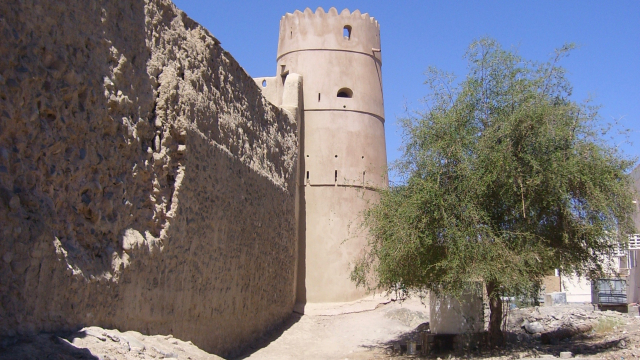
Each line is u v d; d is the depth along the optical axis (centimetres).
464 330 1345
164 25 992
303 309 1864
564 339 1416
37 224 633
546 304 2242
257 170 1429
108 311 755
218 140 1173
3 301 579
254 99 1460
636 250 2178
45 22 681
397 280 1302
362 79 2106
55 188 690
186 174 993
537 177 1140
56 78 694
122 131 827
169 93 956
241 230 1295
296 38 2108
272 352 1345
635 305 2072
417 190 1231
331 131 2028
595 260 1272
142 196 882
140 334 806
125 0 868
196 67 1092
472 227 1171
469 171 1183
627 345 1195
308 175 2000
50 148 682
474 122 1256
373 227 1333
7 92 618
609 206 1161
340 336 1599
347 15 2130
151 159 906
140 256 838
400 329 1661
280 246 1648
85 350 611
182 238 979
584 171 1158
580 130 1197
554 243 1245
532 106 1179
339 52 2088
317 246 1959
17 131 636
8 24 624
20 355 548
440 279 1246
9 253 589
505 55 1266
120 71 832
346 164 2019
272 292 1567
